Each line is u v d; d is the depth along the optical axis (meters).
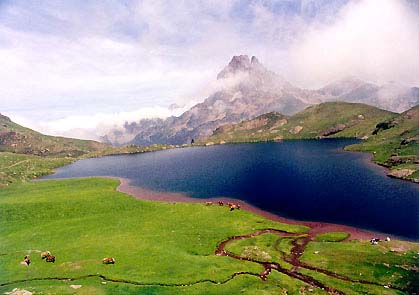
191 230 119.56
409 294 72.25
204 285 77.06
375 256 89.81
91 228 124.62
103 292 72.12
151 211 148.50
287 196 169.62
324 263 88.88
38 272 83.06
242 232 118.06
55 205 160.12
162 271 83.38
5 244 108.44
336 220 129.38
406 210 135.12
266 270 86.75
